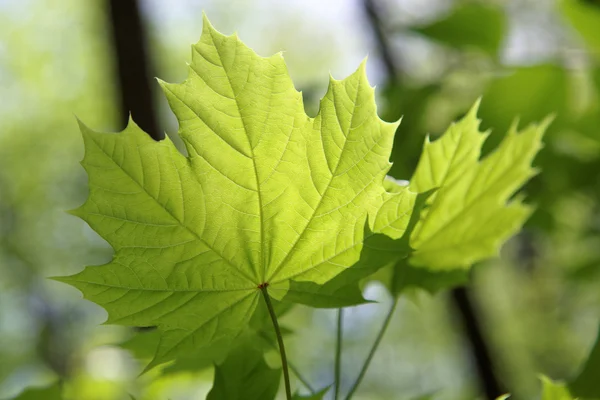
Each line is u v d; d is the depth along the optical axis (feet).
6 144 16.06
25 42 14.93
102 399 2.40
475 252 1.97
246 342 1.82
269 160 1.68
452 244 1.96
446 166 1.88
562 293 8.40
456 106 2.93
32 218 16.30
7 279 15.80
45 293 15.88
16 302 15.79
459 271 1.98
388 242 1.72
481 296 5.78
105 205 1.67
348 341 12.73
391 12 7.66
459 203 1.91
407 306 13.43
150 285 1.71
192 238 1.70
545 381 1.86
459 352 13.92
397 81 3.11
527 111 2.79
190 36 14.83
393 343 15.78
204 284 1.73
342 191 1.70
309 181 1.69
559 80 2.72
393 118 2.89
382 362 15.93
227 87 1.65
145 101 4.15
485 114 2.78
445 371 16.43
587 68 2.77
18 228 16.12
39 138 16.03
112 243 1.68
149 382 2.07
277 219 1.71
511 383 5.37
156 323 1.73
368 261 1.73
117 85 4.23
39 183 16.20
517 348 10.77
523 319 10.87
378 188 1.69
